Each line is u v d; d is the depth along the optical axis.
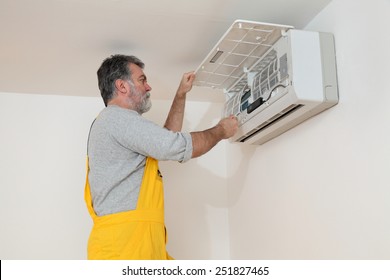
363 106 1.58
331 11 1.81
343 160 1.67
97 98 2.81
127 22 1.98
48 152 2.68
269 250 2.24
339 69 1.73
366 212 1.53
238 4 1.84
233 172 2.76
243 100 2.19
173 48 2.22
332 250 1.71
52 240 2.57
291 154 2.06
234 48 1.95
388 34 1.49
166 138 1.65
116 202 1.72
